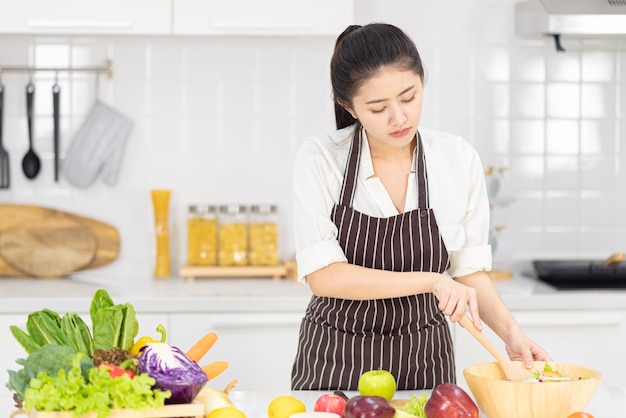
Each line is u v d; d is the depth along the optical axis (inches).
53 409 58.6
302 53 145.9
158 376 60.7
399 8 145.5
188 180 146.1
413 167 84.6
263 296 123.6
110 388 58.7
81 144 144.2
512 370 68.0
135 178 145.5
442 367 86.3
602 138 147.9
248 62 145.6
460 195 84.4
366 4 145.3
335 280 78.3
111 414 59.3
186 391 60.9
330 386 84.2
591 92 147.5
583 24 132.4
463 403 61.3
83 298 122.0
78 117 144.8
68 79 144.2
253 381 123.6
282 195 146.9
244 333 123.2
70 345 64.9
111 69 144.2
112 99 144.9
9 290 129.4
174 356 62.2
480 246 84.5
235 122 146.0
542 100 147.2
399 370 84.0
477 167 85.5
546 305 124.6
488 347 69.6
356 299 78.6
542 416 63.2
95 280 141.3
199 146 145.9
